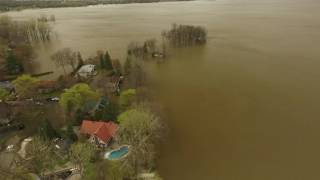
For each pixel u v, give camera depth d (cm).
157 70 15875
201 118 11219
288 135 10075
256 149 9556
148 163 8862
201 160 9206
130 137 9412
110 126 9944
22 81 13475
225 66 15788
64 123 10725
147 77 14650
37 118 11275
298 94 12444
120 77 14462
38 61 18425
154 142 9744
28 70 16900
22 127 10800
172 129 10669
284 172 8656
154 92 13162
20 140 10094
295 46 18225
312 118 10838
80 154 8850
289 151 9400
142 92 12250
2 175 8275
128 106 11162
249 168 8850
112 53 18900
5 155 9294
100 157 9006
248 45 18988
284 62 15788
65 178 8362
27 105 12269
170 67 16162
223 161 9150
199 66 16062
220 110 11700
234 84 13688
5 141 10075
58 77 15200
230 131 10431
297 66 15162
